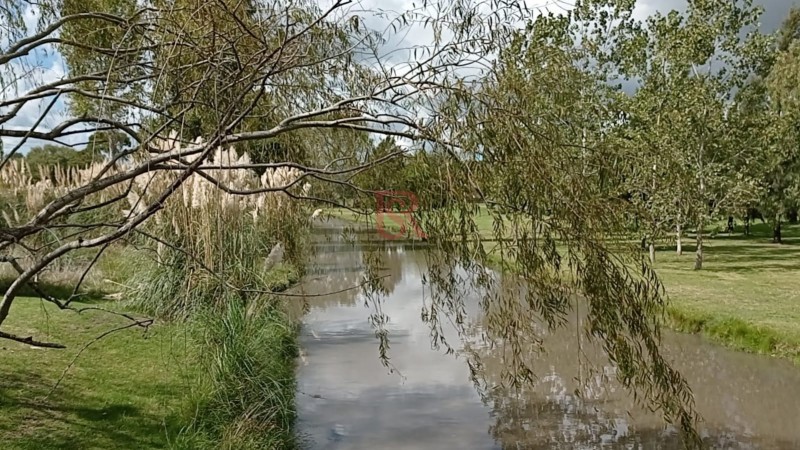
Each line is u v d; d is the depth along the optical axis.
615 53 15.61
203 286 6.41
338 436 5.82
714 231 18.66
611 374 7.74
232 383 5.55
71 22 3.15
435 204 2.61
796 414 6.53
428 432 5.98
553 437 5.89
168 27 2.59
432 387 7.40
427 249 2.84
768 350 8.64
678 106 15.18
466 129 2.38
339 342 9.73
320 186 3.51
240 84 2.79
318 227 7.16
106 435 4.49
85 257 9.90
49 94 2.51
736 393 7.18
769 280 13.84
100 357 6.18
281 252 6.62
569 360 8.33
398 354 8.98
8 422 4.38
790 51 21.17
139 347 6.64
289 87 3.04
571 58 2.66
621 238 2.58
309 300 13.33
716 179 15.18
